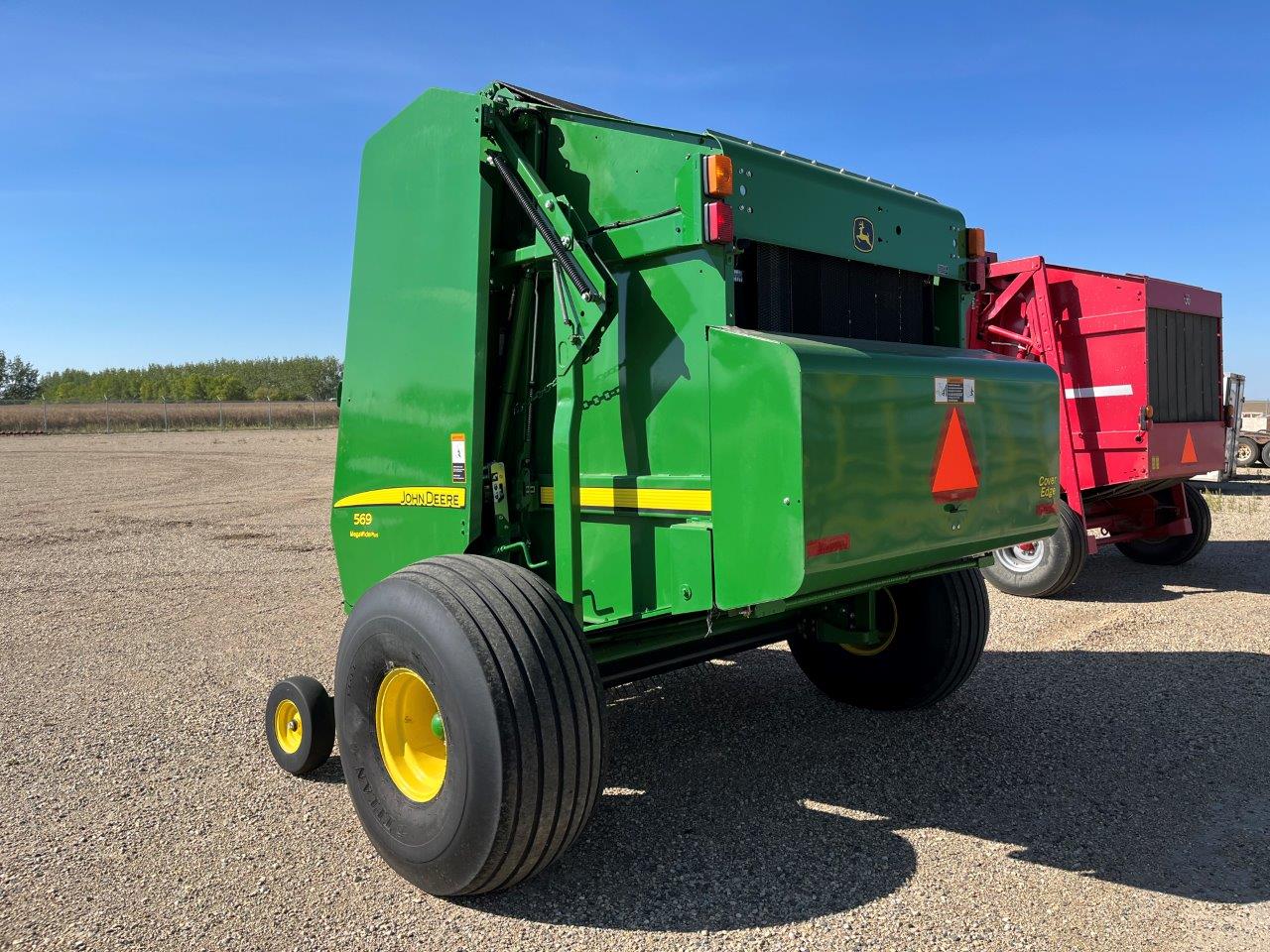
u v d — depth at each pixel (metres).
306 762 4.20
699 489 3.37
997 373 3.81
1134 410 8.51
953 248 4.54
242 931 2.94
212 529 13.23
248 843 3.60
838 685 5.22
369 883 3.26
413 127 4.08
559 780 2.93
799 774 4.23
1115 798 3.92
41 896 3.17
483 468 3.90
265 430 50.53
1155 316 8.62
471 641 2.93
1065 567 8.07
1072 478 8.38
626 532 3.66
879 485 3.25
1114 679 5.64
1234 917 2.96
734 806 3.88
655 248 3.43
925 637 4.84
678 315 3.41
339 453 4.60
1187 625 7.05
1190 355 9.16
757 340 3.11
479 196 3.77
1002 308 9.23
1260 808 3.79
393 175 4.20
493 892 3.10
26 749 4.68
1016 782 4.10
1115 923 2.93
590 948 2.81
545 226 3.59
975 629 4.78
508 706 2.87
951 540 3.55
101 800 4.03
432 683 3.03
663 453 3.50
